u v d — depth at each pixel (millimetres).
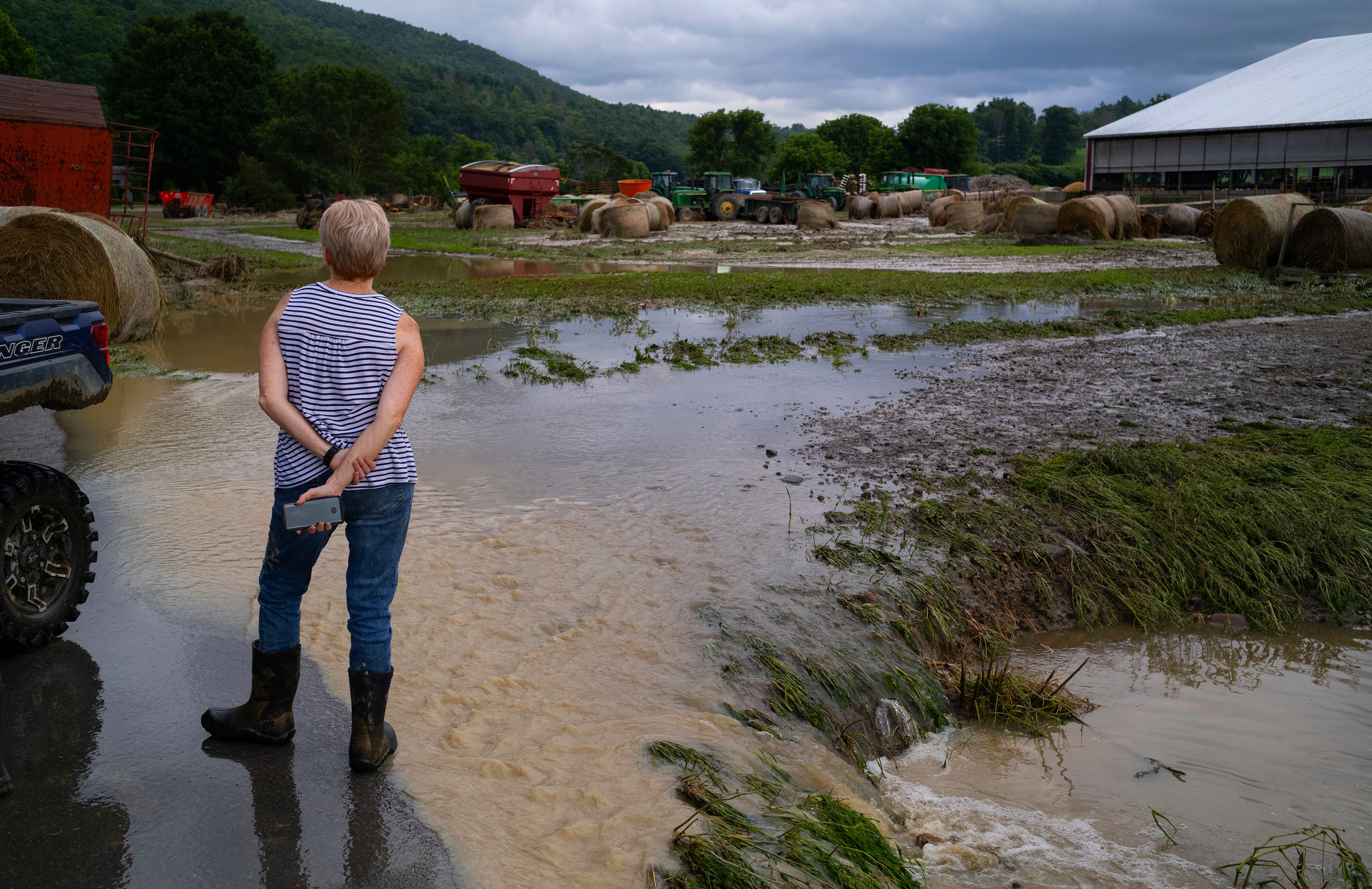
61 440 6875
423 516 5355
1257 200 21203
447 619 3988
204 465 6266
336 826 2609
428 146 116500
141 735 3084
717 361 10648
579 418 7887
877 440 7215
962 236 37562
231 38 82250
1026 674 4223
